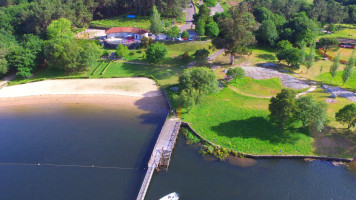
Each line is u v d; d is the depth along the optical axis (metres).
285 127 62.56
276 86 83.00
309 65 91.06
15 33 138.00
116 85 90.25
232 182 50.12
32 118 73.81
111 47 116.81
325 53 110.56
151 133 65.31
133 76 95.62
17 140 64.44
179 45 112.94
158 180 50.81
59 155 58.78
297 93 78.00
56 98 84.06
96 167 54.81
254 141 59.78
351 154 55.50
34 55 100.12
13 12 142.00
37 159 57.88
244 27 89.38
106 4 152.62
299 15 132.88
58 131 67.50
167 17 146.75
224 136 61.84
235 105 73.31
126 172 53.25
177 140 62.66
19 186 50.84
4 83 95.38
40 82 94.62
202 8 125.44
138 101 80.62
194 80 70.88
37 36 115.62
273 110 59.22
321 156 55.44
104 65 104.56
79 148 60.81
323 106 58.53
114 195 47.91
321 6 143.25
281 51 99.62
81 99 82.81
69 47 95.19
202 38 116.69
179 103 66.62
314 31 116.38
